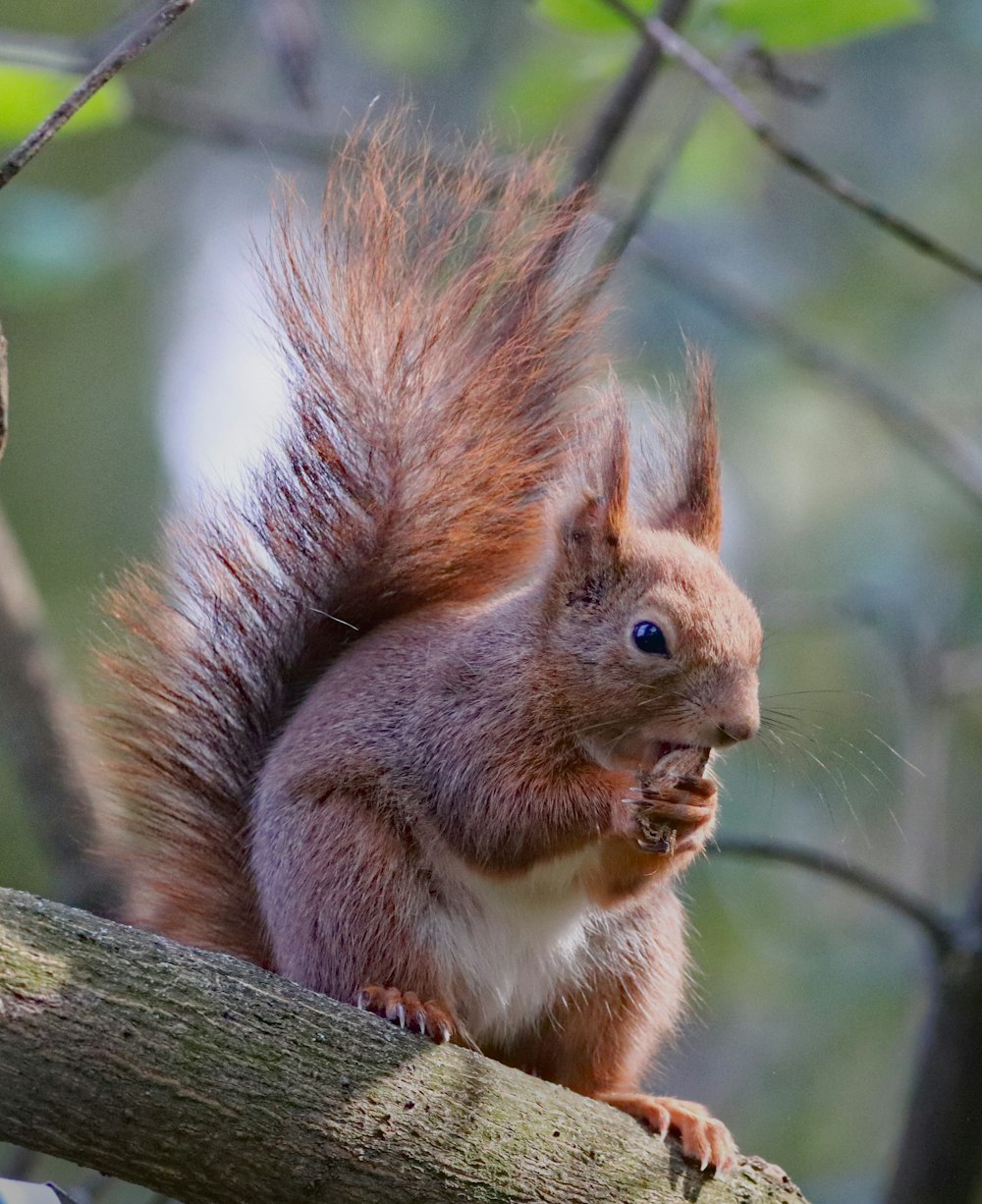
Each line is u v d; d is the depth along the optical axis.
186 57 21.77
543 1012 10.01
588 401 10.77
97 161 21.78
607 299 10.88
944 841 16.22
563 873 9.70
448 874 9.63
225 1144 7.25
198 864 10.16
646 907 10.13
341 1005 7.86
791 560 19.62
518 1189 7.80
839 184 10.32
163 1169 7.19
